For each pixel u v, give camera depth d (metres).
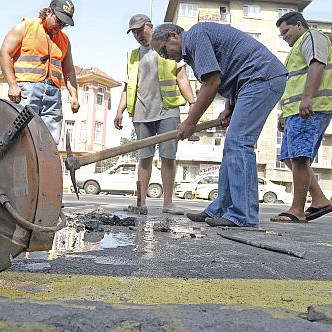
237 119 3.87
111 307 1.24
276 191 25.20
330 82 5.12
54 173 1.52
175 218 5.03
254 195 3.92
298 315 1.24
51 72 4.84
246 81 3.90
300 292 1.69
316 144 5.39
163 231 3.57
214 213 4.26
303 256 2.52
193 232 3.58
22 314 1.15
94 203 8.44
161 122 5.78
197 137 4.59
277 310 1.27
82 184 23.14
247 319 1.18
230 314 1.22
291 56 5.23
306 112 4.74
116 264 2.12
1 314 1.15
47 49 4.80
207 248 2.75
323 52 4.74
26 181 1.47
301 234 3.83
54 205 1.52
